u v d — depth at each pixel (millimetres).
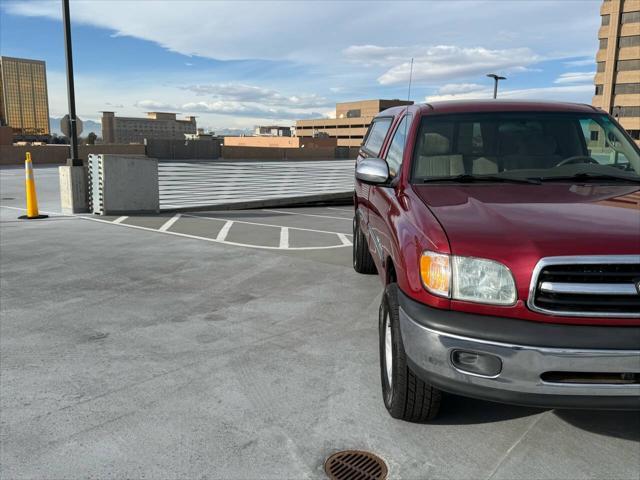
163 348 4312
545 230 2684
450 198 3305
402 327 2859
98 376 3803
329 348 4316
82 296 5719
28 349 4289
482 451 2902
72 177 11688
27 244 8438
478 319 2586
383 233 3887
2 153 28875
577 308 2504
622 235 2580
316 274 6672
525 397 2527
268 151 30609
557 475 2688
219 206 13539
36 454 2867
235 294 5812
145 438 3020
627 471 2717
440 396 3018
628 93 88875
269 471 2734
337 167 18531
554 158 3844
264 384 3686
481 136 3990
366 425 3168
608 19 90062
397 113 5176
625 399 2502
